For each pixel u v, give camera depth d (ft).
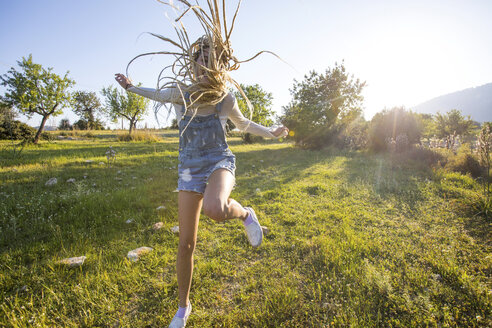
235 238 10.45
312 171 24.29
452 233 10.58
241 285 7.57
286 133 7.18
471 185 17.40
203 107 5.48
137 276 7.91
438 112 87.61
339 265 8.08
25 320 6.12
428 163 26.55
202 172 5.45
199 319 6.29
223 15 5.05
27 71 47.29
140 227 11.49
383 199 15.35
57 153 33.94
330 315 6.30
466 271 7.76
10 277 7.77
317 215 12.73
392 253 8.94
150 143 59.11
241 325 6.13
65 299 6.98
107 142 61.82
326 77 48.11
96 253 9.32
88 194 15.24
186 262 5.59
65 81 50.14
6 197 14.48
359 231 10.96
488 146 17.49
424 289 6.97
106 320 6.35
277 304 6.59
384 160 29.76
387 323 5.96
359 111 49.39
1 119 63.10
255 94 93.25
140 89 5.67
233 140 82.12
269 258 8.89
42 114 49.96
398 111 37.96
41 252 9.26
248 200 15.42
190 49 4.91
